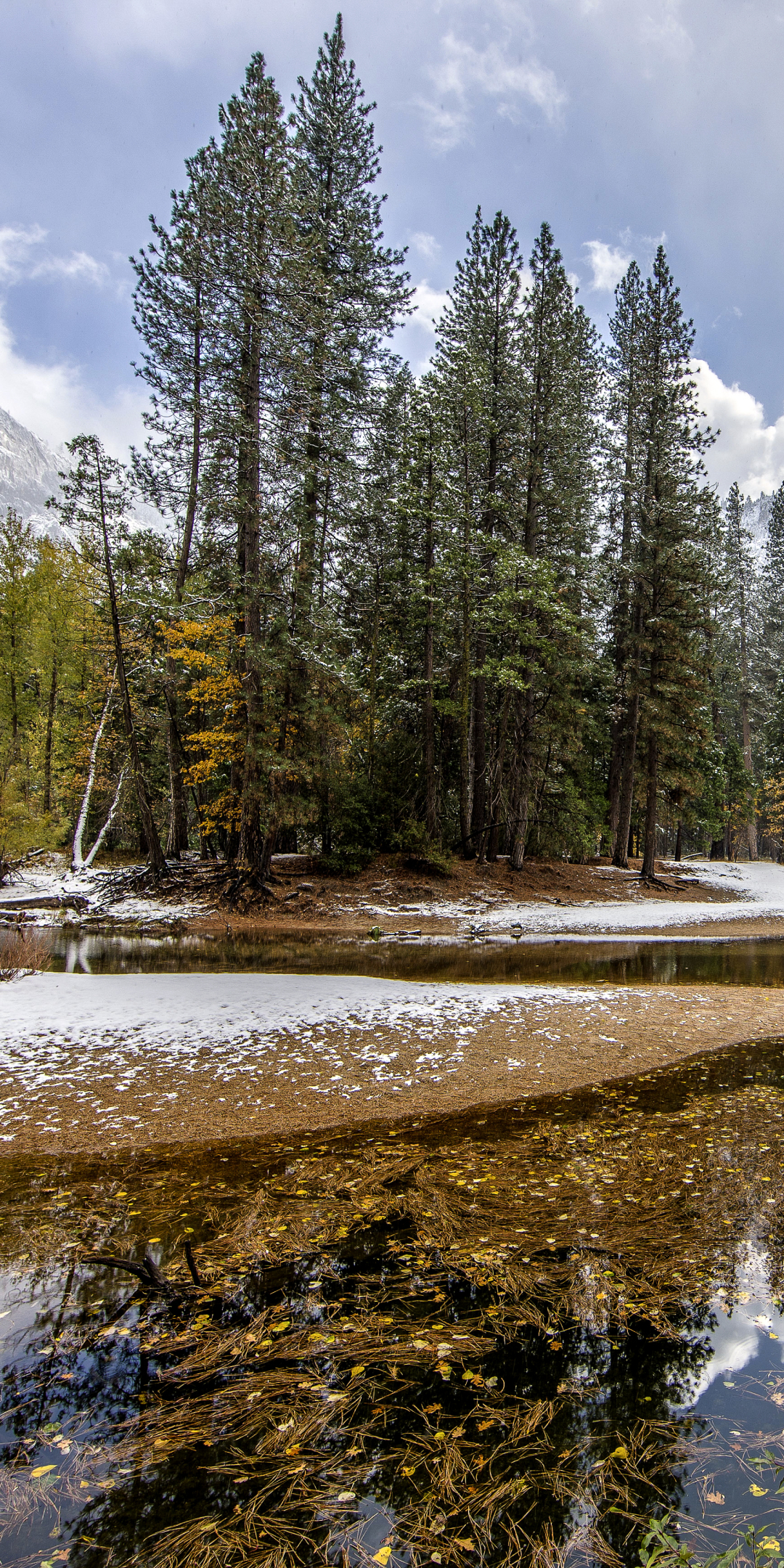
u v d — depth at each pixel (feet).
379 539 86.74
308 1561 6.73
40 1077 22.80
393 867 79.25
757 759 173.27
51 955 45.78
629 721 98.32
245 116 58.18
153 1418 8.69
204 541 74.79
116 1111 20.53
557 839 94.22
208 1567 6.68
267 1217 14.28
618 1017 30.78
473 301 90.07
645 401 99.96
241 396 60.44
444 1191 15.34
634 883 90.22
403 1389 9.15
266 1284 11.76
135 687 88.17
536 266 82.64
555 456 85.46
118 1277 12.17
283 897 68.08
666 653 92.17
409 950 52.11
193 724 84.74
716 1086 23.26
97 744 83.97
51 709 96.32
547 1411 8.68
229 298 58.70
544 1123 19.90
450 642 87.45
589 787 104.78
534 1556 6.67
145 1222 14.21
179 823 80.28
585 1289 11.37
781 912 80.94
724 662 151.23
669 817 122.01
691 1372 9.43
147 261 66.64
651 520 91.81
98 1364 9.77
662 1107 21.24
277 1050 25.29
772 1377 9.26
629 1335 10.25
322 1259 12.59
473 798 94.07
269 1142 18.63
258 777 65.72
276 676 65.05
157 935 56.75
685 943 59.16
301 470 67.00
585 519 93.09
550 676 85.46
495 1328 10.42
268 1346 10.03
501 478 89.20
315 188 76.38
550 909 73.77
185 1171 16.81
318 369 66.08
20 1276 12.20
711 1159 17.12
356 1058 24.89
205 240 57.21
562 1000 32.91
